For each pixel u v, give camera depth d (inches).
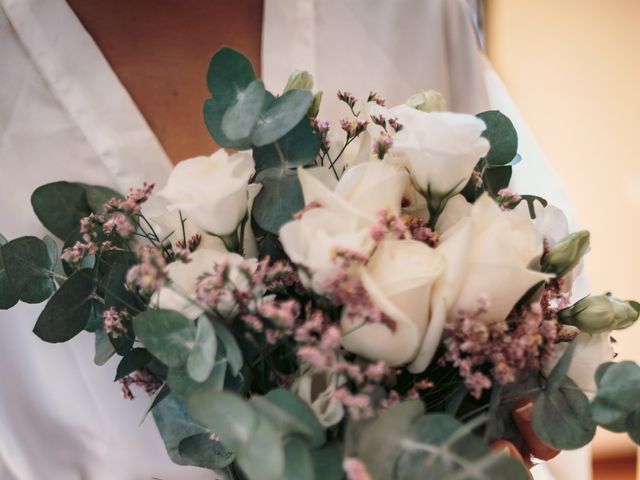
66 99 19.7
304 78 15.2
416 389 14.0
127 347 16.3
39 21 19.4
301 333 11.9
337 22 21.8
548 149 40.0
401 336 12.4
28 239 17.1
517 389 14.4
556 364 13.8
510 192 15.3
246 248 15.4
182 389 14.0
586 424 13.8
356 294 11.9
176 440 15.8
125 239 16.2
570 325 15.5
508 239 12.9
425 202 15.0
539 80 38.6
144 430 21.0
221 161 14.4
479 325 12.5
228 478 15.9
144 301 15.9
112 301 15.9
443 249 12.9
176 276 14.2
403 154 14.2
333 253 12.0
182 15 20.3
